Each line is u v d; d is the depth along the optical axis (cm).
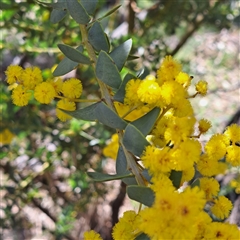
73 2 13
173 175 11
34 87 13
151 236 10
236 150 12
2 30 29
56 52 27
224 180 27
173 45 45
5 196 31
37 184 35
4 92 28
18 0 26
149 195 10
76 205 32
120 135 12
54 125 30
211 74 41
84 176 29
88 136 28
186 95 12
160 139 12
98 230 37
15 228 35
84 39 13
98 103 12
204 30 42
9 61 35
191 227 9
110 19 36
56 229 33
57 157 29
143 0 39
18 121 28
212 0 37
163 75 12
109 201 37
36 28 27
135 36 30
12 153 30
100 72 12
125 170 12
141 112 14
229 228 10
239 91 42
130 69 27
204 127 12
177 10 35
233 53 44
